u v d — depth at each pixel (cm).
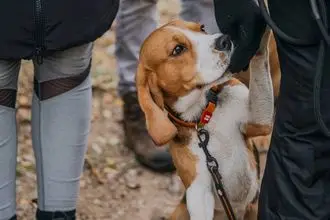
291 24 291
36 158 368
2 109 343
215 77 340
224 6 331
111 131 508
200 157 350
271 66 382
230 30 336
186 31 345
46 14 319
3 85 339
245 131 356
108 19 337
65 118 357
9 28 319
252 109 349
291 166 303
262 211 319
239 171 356
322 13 274
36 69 350
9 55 324
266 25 325
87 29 330
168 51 341
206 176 351
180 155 354
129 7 469
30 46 325
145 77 348
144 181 467
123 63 480
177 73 342
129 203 451
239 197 364
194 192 351
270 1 298
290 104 299
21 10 316
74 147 363
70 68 347
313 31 284
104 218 438
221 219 378
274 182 310
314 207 303
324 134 290
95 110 527
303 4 284
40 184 370
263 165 402
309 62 288
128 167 477
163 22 631
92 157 484
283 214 309
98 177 469
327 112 290
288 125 302
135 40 475
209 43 339
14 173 360
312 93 291
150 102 346
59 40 326
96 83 552
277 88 386
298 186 303
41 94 354
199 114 350
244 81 387
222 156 352
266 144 404
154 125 344
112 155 487
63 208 371
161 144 345
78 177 372
